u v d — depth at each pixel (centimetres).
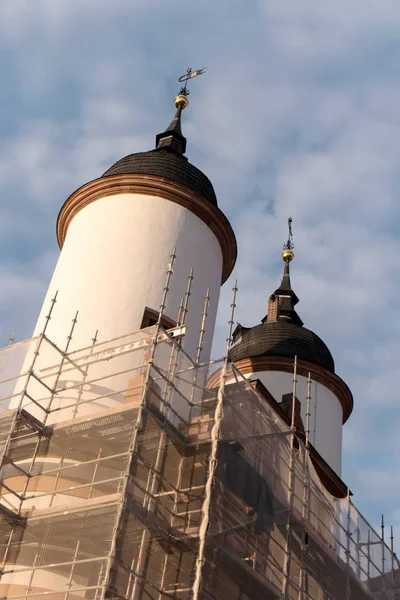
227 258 2741
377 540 2625
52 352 2256
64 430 1948
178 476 1894
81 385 2008
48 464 1955
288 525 2030
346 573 2314
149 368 1897
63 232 2736
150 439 1900
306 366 3250
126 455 1827
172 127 3164
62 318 2336
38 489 1928
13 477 1973
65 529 1814
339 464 3134
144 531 1767
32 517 1809
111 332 2283
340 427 3244
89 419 1903
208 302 2516
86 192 2622
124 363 2181
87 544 1814
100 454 1944
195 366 2050
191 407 2000
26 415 1936
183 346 2356
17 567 1816
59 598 1759
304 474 2264
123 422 1883
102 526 1773
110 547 1733
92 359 2209
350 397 3309
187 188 2608
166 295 2361
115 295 2358
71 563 1656
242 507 1930
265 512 1980
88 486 1808
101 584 1677
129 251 2456
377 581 2522
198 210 2623
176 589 1745
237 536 1898
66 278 2447
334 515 2408
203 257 2577
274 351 3272
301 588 2014
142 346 2081
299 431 2895
